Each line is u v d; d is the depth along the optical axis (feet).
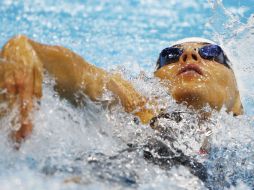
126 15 66.33
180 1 71.36
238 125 32.94
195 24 63.87
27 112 24.11
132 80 33.35
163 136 30.68
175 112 31.81
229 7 62.18
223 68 33.30
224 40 49.67
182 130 31.27
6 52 24.67
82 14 65.26
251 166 30.73
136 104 31.42
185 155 29.71
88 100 28.53
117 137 30.35
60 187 23.91
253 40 49.06
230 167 30.37
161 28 62.69
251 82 46.24
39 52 25.89
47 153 26.89
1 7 64.75
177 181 27.40
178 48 33.68
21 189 23.40
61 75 26.66
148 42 58.49
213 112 32.30
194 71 32.19
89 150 28.76
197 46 33.68
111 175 26.32
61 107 27.55
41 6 66.39
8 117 24.49
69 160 27.27
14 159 26.13
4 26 58.90
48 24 60.85
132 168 27.50
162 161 28.91
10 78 24.03
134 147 29.71
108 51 55.36
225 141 31.91
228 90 33.17
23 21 60.95
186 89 31.50
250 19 51.26
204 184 28.50
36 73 24.68
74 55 27.48
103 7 68.39
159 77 33.14
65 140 27.86
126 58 53.52
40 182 24.34
